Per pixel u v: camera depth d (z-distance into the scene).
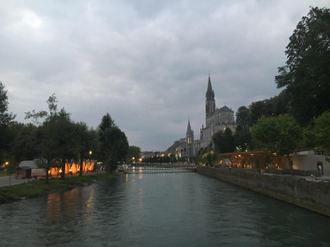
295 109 48.12
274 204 30.53
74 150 50.59
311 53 38.66
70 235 18.59
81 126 67.19
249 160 71.31
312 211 25.28
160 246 16.44
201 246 16.41
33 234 18.75
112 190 46.69
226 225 21.33
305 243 16.66
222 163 98.38
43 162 47.12
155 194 41.12
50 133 48.34
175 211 27.17
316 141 30.02
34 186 41.41
